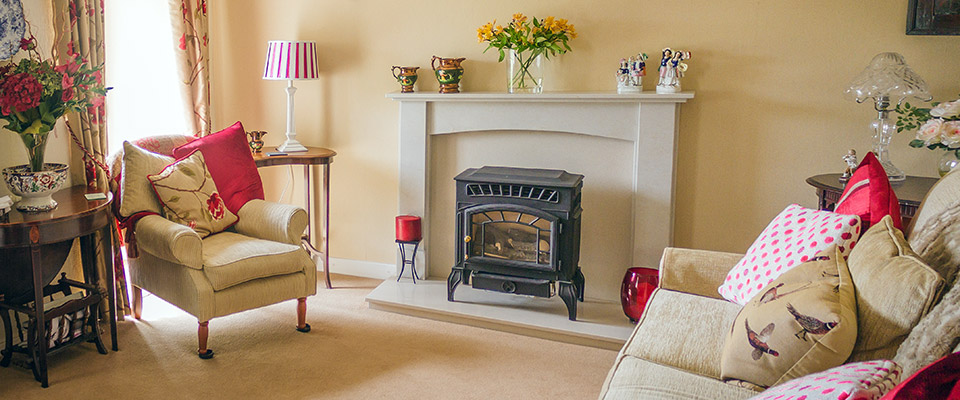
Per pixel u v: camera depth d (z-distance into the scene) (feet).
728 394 5.37
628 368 6.00
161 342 10.00
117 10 11.48
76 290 10.34
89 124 10.25
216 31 13.60
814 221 6.88
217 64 13.73
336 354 9.66
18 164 9.75
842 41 9.98
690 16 10.62
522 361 9.53
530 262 10.60
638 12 10.88
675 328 6.88
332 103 13.11
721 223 11.00
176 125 12.89
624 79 10.69
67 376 8.82
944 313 4.25
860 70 9.97
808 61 10.18
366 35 12.60
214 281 9.15
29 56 9.55
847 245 6.37
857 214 6.63
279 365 9.27
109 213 9.50
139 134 12.12
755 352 5.42
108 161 10.56
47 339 8.92
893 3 9.68
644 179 10.89
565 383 8.89
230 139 11.21
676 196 11.14
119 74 11.62
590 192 11.48
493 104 11.56
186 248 9.02
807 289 5.48
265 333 10.39
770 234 7.34
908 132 9.89
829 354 5.00
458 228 10.95
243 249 9.73
